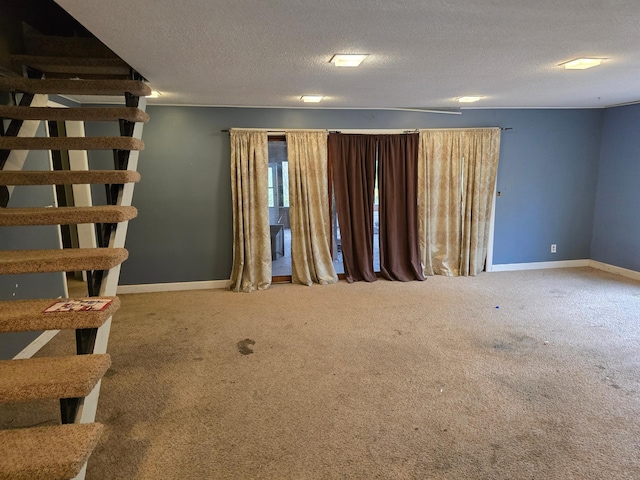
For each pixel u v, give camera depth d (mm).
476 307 4270
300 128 5020
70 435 1554
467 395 2635
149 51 2473
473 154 5266
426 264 5406
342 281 5289
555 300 4469
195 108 4770
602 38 2344
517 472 1971
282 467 2021
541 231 5723
